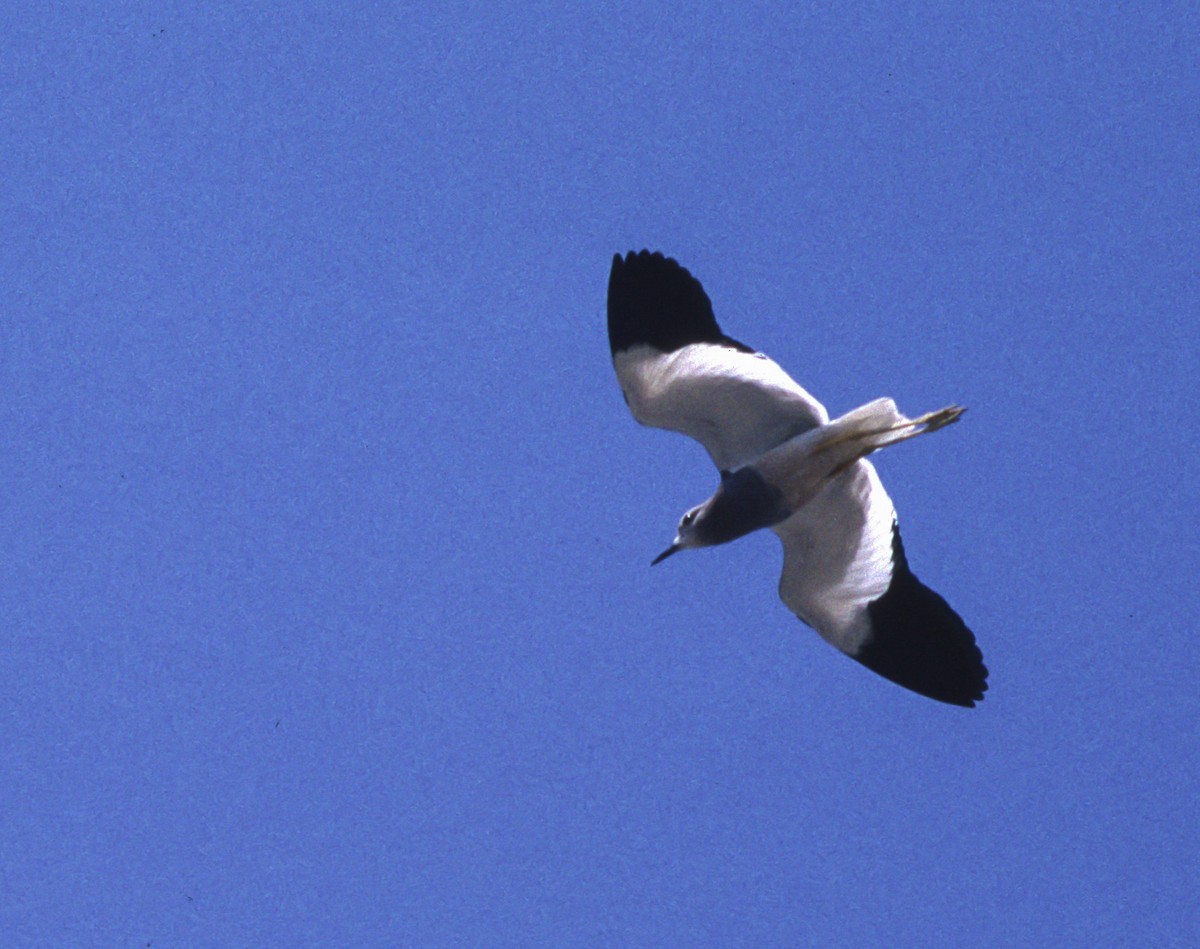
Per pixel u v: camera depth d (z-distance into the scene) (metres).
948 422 13.22
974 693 14.62
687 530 14.31
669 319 13.73
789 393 13.55
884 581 14.72
